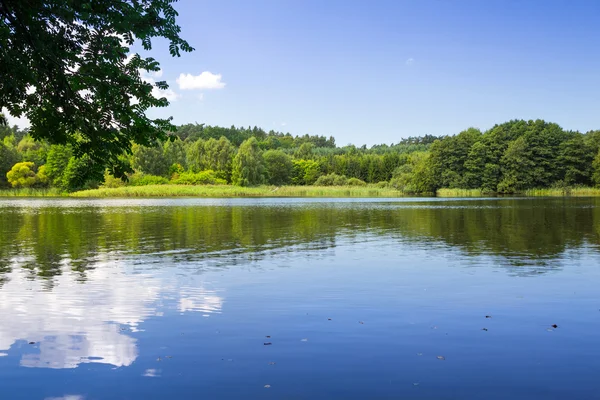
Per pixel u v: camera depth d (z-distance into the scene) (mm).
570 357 5895
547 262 12531
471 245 15805
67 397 4867
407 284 9922
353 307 8156
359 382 5191
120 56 7359
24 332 6820
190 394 4914
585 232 19484
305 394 4914
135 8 7332
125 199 59625
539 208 37594
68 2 6559
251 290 9367
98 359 5832
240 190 77312
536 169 88500
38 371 5484
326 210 35219
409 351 6102
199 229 20844
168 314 7719
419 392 4957
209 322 7297
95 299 8641
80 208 37875
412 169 91438
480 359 5836
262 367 5594
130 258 13156
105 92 7039
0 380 5250
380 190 84750
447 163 90750
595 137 89688
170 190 73625
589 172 88500
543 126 93250
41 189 77750
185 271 11289
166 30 7602
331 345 6312
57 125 7250
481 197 69000
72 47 7055
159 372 5449
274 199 60250
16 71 6320
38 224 23188
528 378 5289
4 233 19141
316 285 9805
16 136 131875
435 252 14320
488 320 7410
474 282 10086
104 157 7762
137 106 7668
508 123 101062
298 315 7668
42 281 10141
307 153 133875
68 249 14836
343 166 119312
